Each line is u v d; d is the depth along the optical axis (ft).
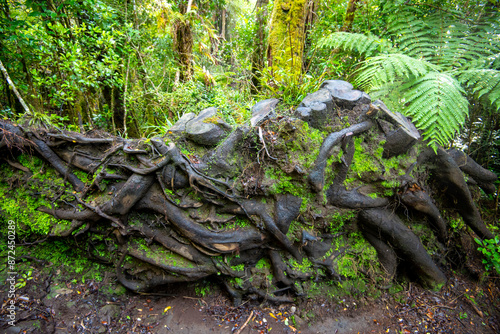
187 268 6.97
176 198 6.84
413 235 8.38
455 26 8.93
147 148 6.68
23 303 6.84
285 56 12.63
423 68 7.18
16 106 10.94
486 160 11.14
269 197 7.30
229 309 7.68
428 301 8.59
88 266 7.86
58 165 7.27
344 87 7.91
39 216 7.35
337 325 7.66
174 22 13.01
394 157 7.89
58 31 9.40
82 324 6.72
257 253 7.68
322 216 7.61
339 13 13.52
